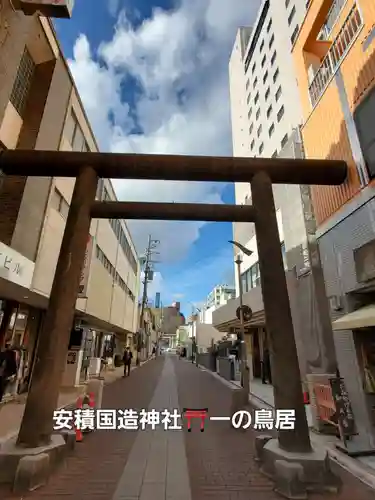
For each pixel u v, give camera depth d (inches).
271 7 1314.0
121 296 950.4
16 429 265.1
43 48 402.6
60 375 178.7
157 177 247.0
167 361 1652.3
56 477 162.2
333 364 313.0
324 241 294.7
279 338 186.5
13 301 421.7
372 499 142.1
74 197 225.1
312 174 250.5
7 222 335.0
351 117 263.1
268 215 223.5
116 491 147.6
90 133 564.7
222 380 689.0
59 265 201.5
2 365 373.7
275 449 168.6
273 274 203.9
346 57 274.2
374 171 231.5
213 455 203.3
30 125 382.9
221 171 241.4
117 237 882.1
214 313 920.9
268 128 1253.1
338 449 211.8
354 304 250.7
